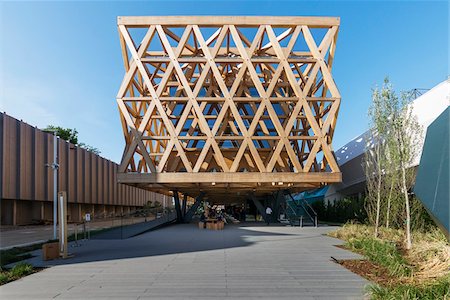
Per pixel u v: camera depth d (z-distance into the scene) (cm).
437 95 2198
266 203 4497
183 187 3198
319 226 2933
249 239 1838
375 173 1772
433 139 617
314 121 2858
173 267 1049
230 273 957
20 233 3134
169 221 3453
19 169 4031
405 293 641
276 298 719
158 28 2916
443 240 1120
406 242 1344
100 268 1052
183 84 2870
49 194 4597
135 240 1855
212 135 2822
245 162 3281
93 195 5894
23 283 872
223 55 3216
